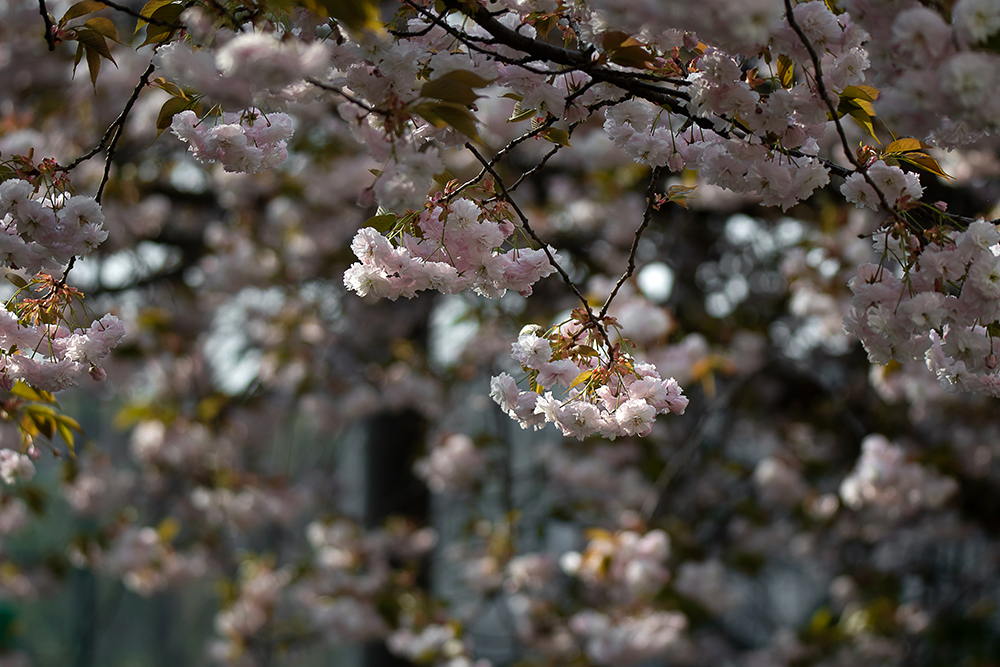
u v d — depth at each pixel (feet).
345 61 3.89
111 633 60.03
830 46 3.84
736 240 18.29
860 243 13.06
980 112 3.01
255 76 3.07
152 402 16.97
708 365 11.93
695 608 12.38
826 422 18.22
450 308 18.93
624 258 17.31
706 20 3.25
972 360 3.81
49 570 16.72
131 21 14.05
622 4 3.34
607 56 4.12
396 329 20.07
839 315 13.16
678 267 15.19
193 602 58.65
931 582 19.12
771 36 3.76
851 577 18.79
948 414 16.24
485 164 4.41
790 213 15.61
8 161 4.37
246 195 17.56
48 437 6.70
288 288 18.51
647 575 10.82
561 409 4.21
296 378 18.93
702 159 4.49
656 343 12.11
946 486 11.77
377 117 3.82
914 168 4.97
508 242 4.66
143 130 15.42
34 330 4.58
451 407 19.40
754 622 25.96
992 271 3.57
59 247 4.25
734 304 17.89
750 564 15.72
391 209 3.63
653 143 4.63
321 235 18.92
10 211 4.14
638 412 4.17
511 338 16.02
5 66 15.90
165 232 19.30
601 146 14.67
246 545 23.57
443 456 16.48
